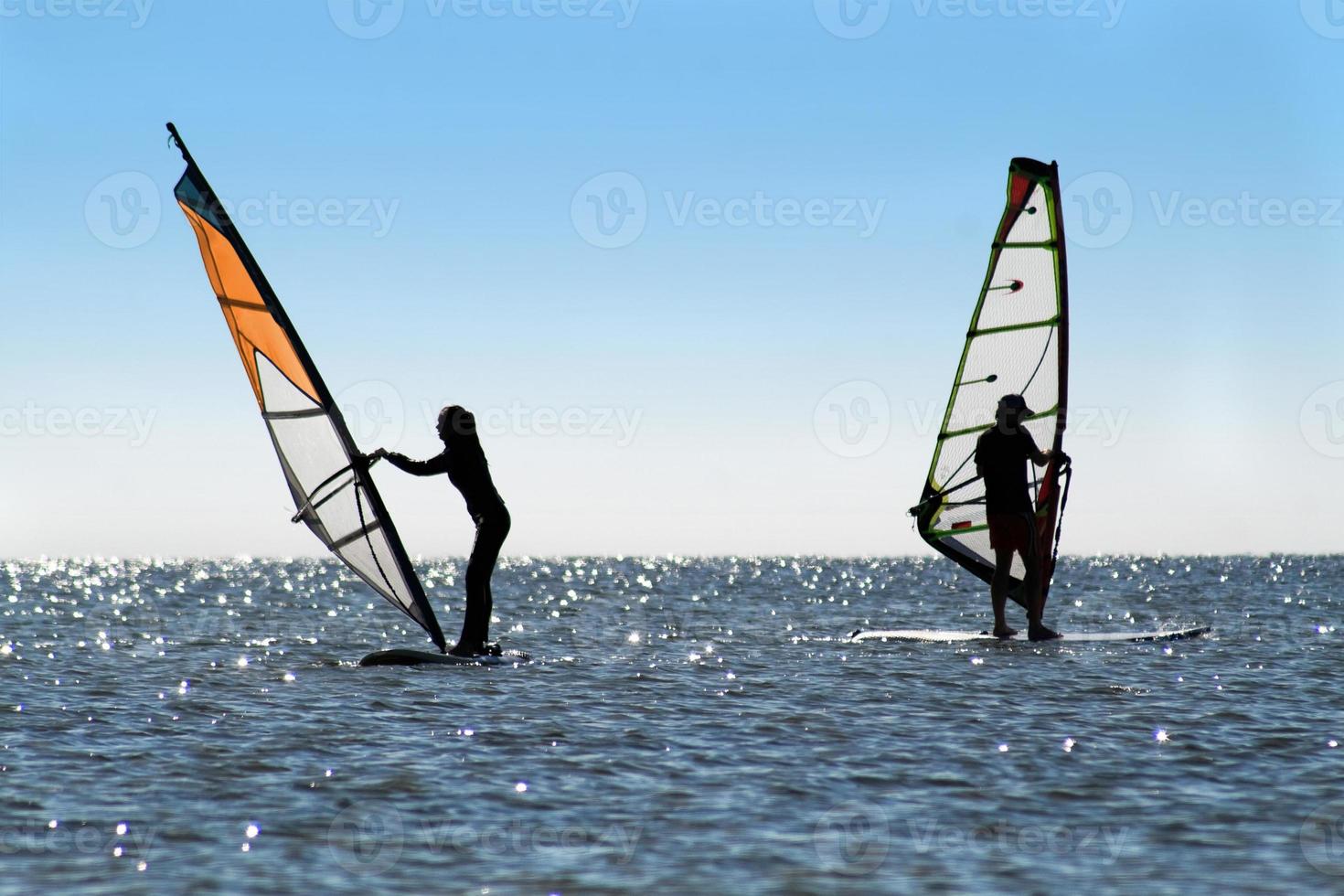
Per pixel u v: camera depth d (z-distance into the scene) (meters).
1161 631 67.75
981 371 63.34
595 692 41.59
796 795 26.92
